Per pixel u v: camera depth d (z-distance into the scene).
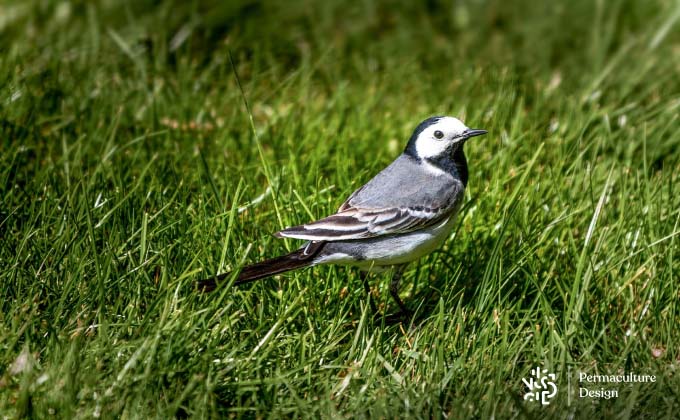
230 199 11.41
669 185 11.45
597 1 17.67
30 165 12.32
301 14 17.81
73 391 7.49
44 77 14.17
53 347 8.05
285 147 12.99
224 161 12.52
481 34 17.64
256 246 10.34
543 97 14.74
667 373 8.55
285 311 9.20
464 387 8.33
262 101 14.80
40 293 9.08
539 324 9.48
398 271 10.16
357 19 17.89
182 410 7.89
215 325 8.84
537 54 16.66
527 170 11.25
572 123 13.66
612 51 16.91
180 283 8.91
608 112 13.85
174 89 14.52
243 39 16.80
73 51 15.36
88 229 9.53
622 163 12.45
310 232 9.42
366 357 8.70
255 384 8.08
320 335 9.16
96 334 8.62
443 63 16.55
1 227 10.24
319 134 13.37
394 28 17.89
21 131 12.62
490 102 14.55
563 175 12.07
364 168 12.21
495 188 11.49
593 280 9.91
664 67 15.78
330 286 10.17
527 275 9.52
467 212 11.16
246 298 9.24
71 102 13.77
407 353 8.82
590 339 9.10
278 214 10.50
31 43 15.62
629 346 8.82
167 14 17.09
